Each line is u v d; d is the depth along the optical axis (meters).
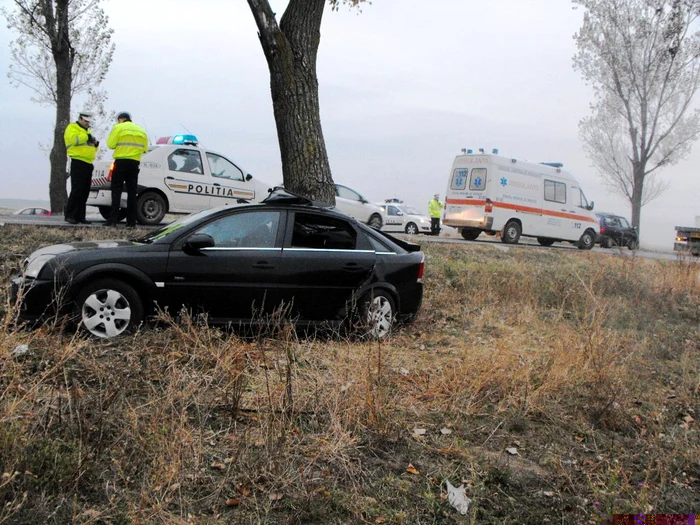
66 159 20.64
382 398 4.89
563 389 5.87
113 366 4.99
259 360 5.66
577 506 3.91
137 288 6.49
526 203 21.91
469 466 4.38
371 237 7.66
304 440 4.42
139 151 12.38
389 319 7.62
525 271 12.44
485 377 5.73
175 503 3.57
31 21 20.31
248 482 3.85
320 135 11.12
